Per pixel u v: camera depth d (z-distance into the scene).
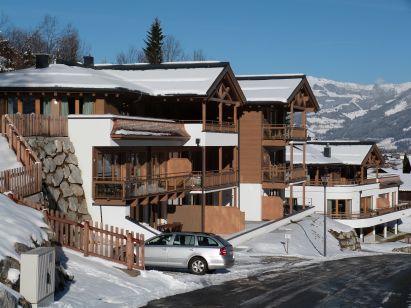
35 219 18.62
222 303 18.53
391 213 67.50
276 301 19.27
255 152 47.84
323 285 23.31
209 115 44.44
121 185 29.97
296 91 48.53
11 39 76.75
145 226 30.02
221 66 41.88
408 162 101.50
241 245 38.25
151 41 87.94
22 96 32.75
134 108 38.69
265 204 47.84
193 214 39.06
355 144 71.12
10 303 13.45
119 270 20.97
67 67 37.47
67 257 20.34
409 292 22.17
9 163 24.12
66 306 15.65
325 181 39.06
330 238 47.88
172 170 38.31
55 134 29.31
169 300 18.62
